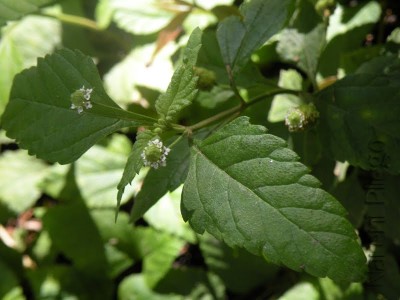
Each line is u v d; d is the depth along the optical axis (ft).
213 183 0.33
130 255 0.66
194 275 0.63
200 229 0.33
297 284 0.58
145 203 0.41
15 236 0.69
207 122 0.40
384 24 0.61
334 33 0.58
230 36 0.44
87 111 0.37
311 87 0.57
